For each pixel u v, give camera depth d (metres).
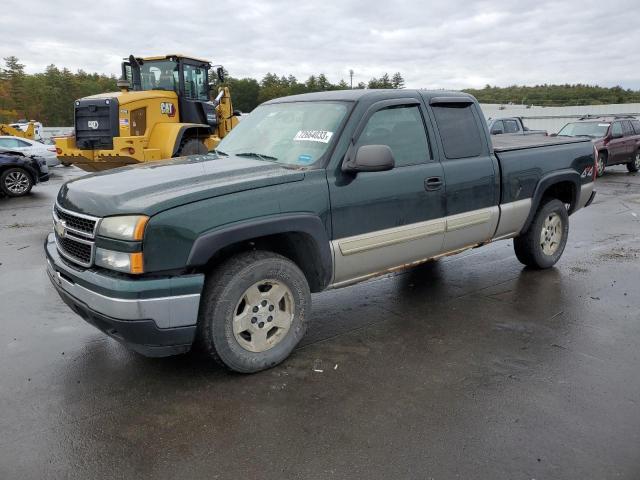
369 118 4.14
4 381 3.57
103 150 11.64
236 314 3.55
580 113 42.28
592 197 6.46
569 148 5.99
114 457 2.78
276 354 3.72
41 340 4.24
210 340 3.44
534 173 5.48
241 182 3.46
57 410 3.22
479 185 4.88
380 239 4.16
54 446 2.87
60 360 3.89
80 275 3.32
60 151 12.05
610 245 7.39
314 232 3.73
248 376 3.64
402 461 2.72
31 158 13.52
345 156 3.93
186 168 3.92
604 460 2.71
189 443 2.89
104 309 3.18
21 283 5.77
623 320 4.60
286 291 3.75
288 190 3.62
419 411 3.19
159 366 3.78
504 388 3.45
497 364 3.79
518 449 2.81
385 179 4.14
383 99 4.27
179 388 3.47
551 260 6.04
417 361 3.85
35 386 3.50
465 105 4.96
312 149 4.02
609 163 16.30
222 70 13.52
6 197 13.06
